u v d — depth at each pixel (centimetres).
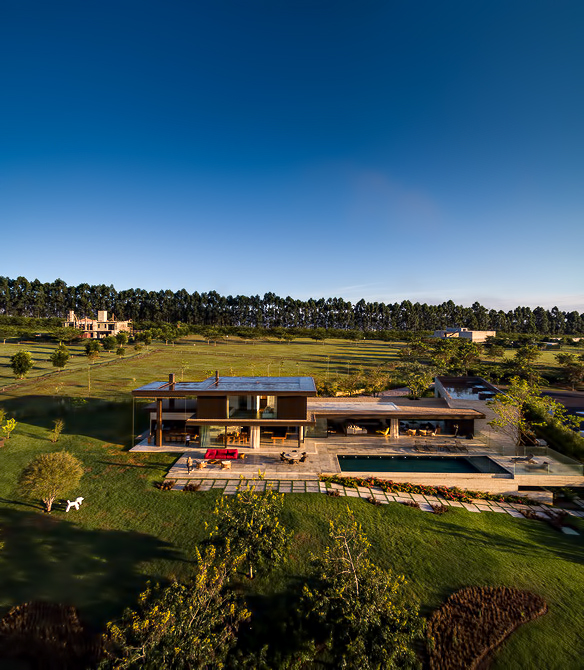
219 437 3038
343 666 1151
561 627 1428
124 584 1550
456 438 3309
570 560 1862
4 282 16338
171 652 1080
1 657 1264
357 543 1497
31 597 1470
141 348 9138
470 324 19525
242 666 1209
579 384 6456
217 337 12812
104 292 18312
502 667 1270
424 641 1334
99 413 4044
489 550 1884
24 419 3797
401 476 2564
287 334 12719
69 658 1259
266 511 1664
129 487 2372
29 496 2058
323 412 3331
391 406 3638
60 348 6494
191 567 1650
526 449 2908
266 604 1475
